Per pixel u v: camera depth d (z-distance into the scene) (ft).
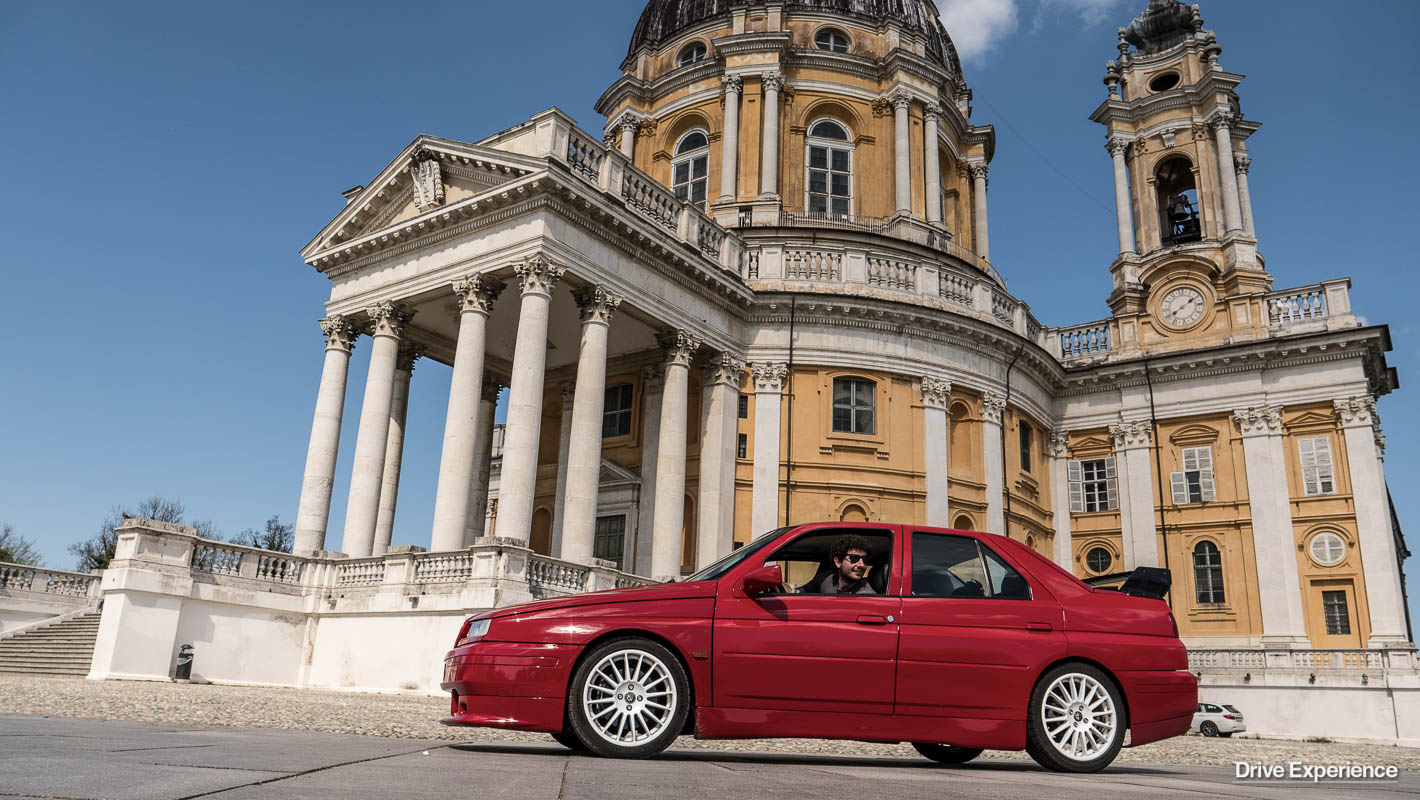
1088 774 23.27
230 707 39.88
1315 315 112.16
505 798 13.48
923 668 23.63
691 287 95.20
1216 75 123.75
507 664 22.57
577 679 22.53
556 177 78.95
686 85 127.65
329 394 92.38
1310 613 104.06
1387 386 115.24
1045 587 25.31
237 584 72.28
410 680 67.21
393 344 90.43
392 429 98.27
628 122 129.49
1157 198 127.65
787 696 23.08
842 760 25.57
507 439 76.13
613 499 102.12
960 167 136.36
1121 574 27.43
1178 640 25.34
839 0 132.46
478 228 84.43
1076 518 119.75
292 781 14.03
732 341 100.17
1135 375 118.42
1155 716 24.48
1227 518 110.22
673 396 92.02
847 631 23.67
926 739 23.43
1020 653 24.11
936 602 24.49
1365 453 104.94
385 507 96.89
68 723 25.11
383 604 71.05
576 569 72.18
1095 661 24.48
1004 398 109.81
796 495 97.96
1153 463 115.96
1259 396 111.24
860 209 122.31
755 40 121.60
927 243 119.55
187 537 69.97
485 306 83.61
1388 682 88.43
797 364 101.55
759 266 105.19
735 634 23.27
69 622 86.94
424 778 15.40
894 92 124.06
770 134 119.14
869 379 103.19
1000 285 133.39
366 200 93.71
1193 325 118.42
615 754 22.22
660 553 88.63
